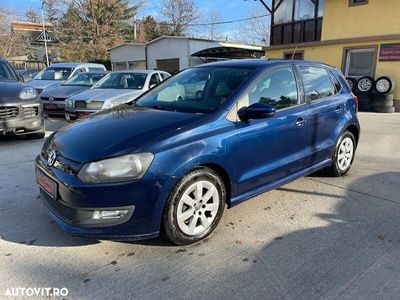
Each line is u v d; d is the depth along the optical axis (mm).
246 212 3951
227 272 2840
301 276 2793
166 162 2943
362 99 14062
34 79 12734
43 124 7363
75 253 3082
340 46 15516
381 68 14242
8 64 7871
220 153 3264
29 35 42531
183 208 3139
